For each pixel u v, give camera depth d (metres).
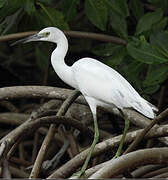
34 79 15.23
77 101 9.12
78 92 8.57
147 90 9.98
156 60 9.11
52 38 8.27
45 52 13.30
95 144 7.68
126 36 10.05
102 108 9.08
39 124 7.56
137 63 9.96
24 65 15.48
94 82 7.70
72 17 9.84
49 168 9.36
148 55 9.16
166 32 9.79
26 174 10.50
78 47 13.87
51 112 8.84
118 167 6.32
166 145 8.41
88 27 13.01
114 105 7.73
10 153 7.55
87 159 7.39
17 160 11.05
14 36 9.92
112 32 11.54
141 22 9.94
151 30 9.90
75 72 7.97
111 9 9.74
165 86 12.03
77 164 7.46
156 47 9.19
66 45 8.29
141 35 9.77
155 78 9.34
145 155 6.57
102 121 12.48
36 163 7.59
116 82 7.56
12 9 9.20
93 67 7.83
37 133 11.79
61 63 8.25
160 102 12.19
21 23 10.38
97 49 10.27
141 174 8.83
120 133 10.13
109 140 7.86
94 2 9.54
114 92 7.50
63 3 9.75
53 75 14.32
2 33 10.28
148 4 12.48
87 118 10.02
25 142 13.31
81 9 13.30
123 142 7.70
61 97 9.00
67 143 10.01
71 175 7.45
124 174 7.33
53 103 9.67
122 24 10.05
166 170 8.84
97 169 6.98
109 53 10.19
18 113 11.62
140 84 10.00
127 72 9.93
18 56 15.45
